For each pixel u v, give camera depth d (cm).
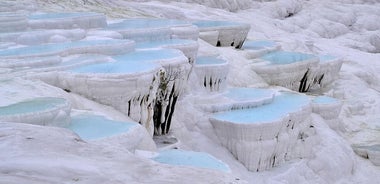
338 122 2091
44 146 511
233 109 1700
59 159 476
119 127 1064
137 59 1463
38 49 1428
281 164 1642
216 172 499
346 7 4638
